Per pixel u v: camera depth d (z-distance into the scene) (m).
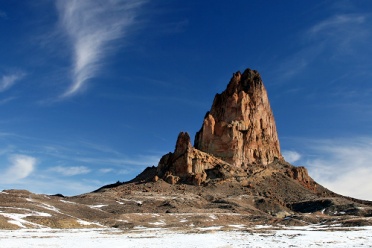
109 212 132.62
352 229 82.69
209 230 86.12
